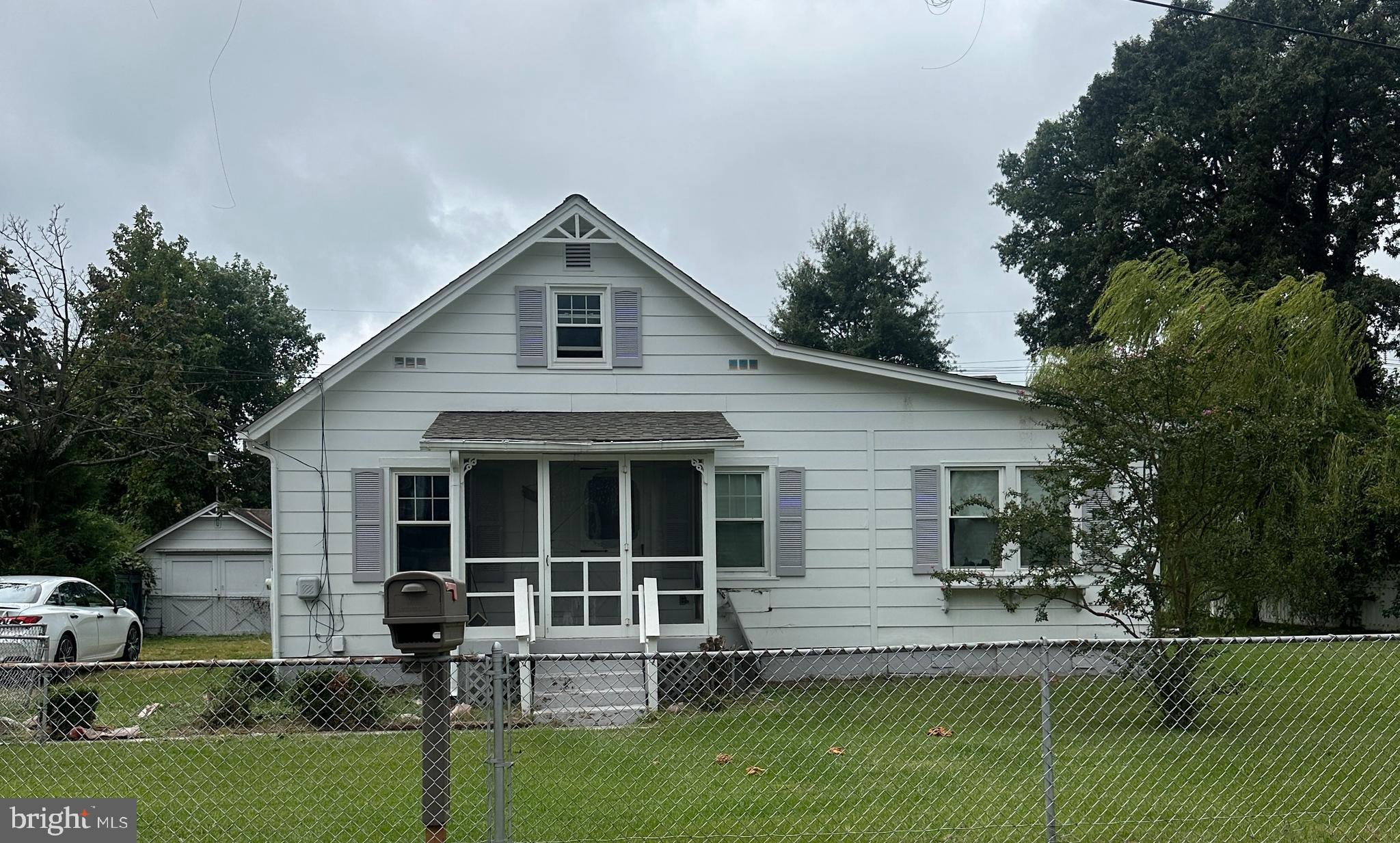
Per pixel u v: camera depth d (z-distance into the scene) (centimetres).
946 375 1647
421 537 1594
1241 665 1320
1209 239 2936
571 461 1538
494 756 558
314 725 1044
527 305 1627
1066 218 3803
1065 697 1304
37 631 1608
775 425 1652
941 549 1644
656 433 1499
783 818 701
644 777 814
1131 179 3111
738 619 1623
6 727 877
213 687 1133
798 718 1115
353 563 1572
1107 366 1133
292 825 687
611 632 1470
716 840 646
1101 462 1120
